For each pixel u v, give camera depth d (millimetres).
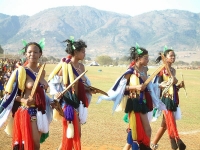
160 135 8703
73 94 7309
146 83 7516
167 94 8547
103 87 28547
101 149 8836
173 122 8469
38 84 6574
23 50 6828
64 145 7301
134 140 7523
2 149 8617
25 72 6535
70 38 7715
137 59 7840
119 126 11812
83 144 9281
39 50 6754
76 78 7133
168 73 8602
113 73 58656
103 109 15781
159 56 8984
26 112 6438
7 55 62500
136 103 7527
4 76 21031
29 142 6340
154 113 8594
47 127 6570
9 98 6477
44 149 8719
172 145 8453
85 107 7547
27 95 6594
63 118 7309
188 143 9805
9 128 6777
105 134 10523
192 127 12141
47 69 61406
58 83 7418
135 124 7512
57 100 6852
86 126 11680
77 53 7648
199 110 16484
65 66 7418
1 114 6500
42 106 6512
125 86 7707
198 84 36156
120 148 8969
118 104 7812
